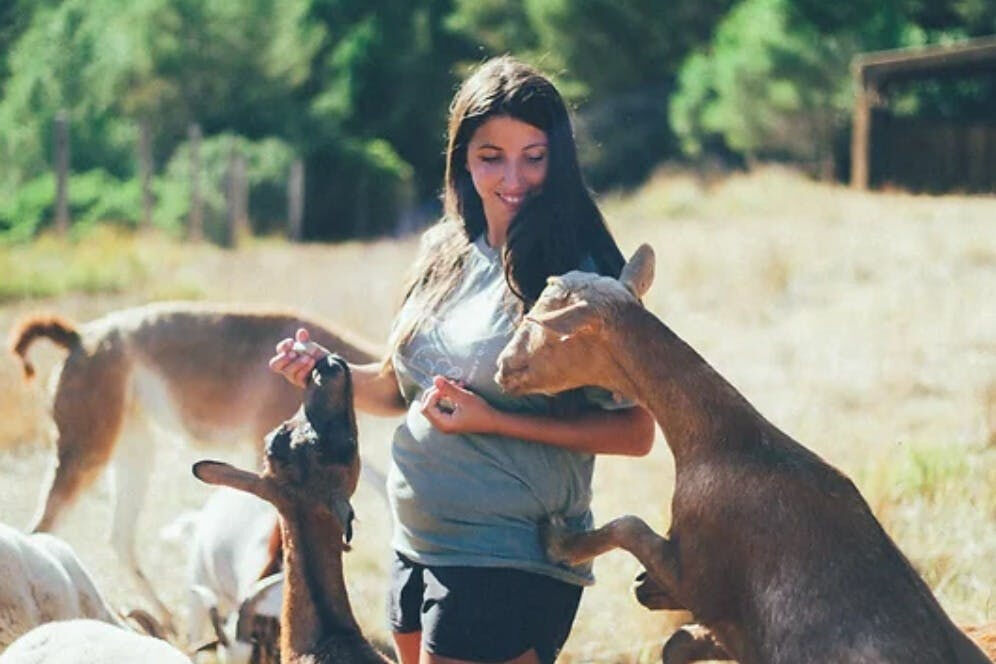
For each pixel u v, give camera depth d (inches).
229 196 1302.9
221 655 268.5
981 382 517.0
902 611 179.2
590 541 194.9
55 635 198.1
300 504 183.5
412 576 199.6
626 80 2003.0
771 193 1192.8
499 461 191.3
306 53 1827.0
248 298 759.7
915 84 1552.7
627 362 191.2
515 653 193.0
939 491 376.2
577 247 194.9
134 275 862.5
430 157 2203.5
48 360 542.3
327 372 188.2
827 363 583.8
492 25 2177.7
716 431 192.2
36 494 429.4
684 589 193.2
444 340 195.8
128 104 1699.1
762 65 1579.7
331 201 1670.8
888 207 1037.2
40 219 1299.2
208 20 1733.5
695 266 807.1
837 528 185.2
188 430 385.1
